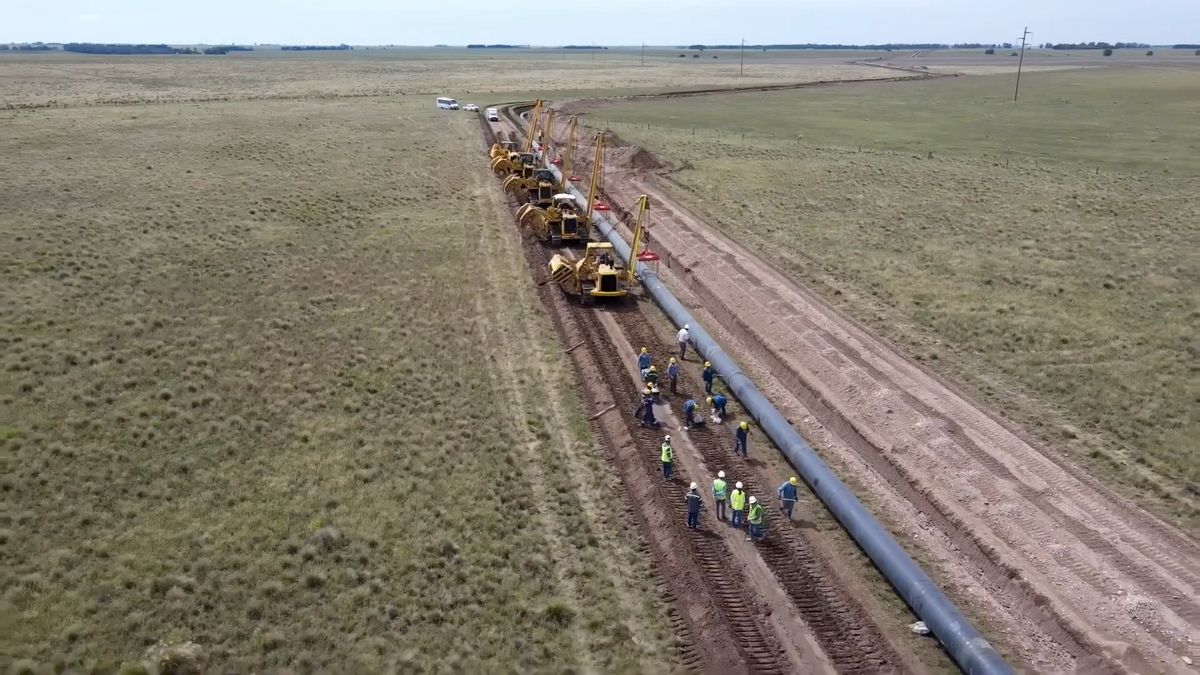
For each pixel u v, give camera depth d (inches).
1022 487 960.3
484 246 1926.7
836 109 4909.0
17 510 831.1
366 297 1555.1
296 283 1609.3
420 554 808.9
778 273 1766.7
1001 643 737.6
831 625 762.8
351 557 796.0
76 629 673.0
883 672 707.4
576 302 1599.4
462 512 882.8
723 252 1903.3
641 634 732.0
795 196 2511.1
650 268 1745.8
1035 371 1272.1
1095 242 1963.6
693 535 880.9
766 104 5211.6
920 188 2600.9
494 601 751.7
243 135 3280.0
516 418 1122.0
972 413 1133.7
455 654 679.7
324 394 1146.7
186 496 887.1
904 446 1051.9
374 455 992.9
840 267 1798.7
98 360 1202.0
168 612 705.0
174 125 3464.6
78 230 1824.6
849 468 1030.4
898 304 1571.1
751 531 883.4
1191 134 3693.4
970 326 1450.5
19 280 1493.6
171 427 1032.8
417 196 2394.2
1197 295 1578.5
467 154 3129.9
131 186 2304.4
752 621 762.2
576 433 1091.3
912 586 779.4
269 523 844.0
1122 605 769.6
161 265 1657.2
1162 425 1099.9
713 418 1146.0
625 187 2637.8
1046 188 2554.1
